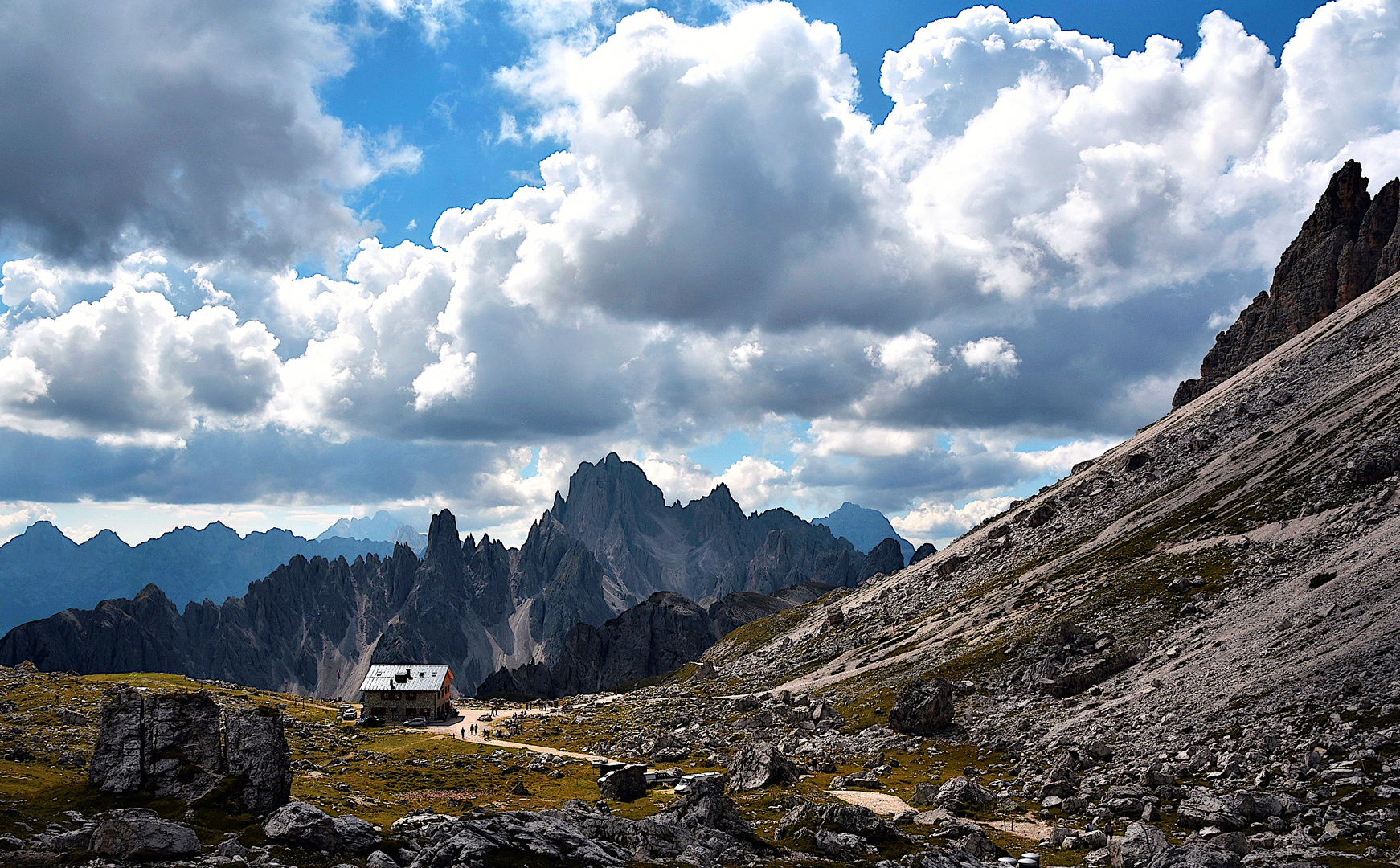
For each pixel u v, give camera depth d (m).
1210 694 106.88
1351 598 110.56
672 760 131.00
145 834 51.09
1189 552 171.38
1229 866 58.81
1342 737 82.69
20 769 92.38
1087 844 72.69
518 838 57.81
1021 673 152.12
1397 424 166.62
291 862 52.41
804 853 67.94
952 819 81.75
